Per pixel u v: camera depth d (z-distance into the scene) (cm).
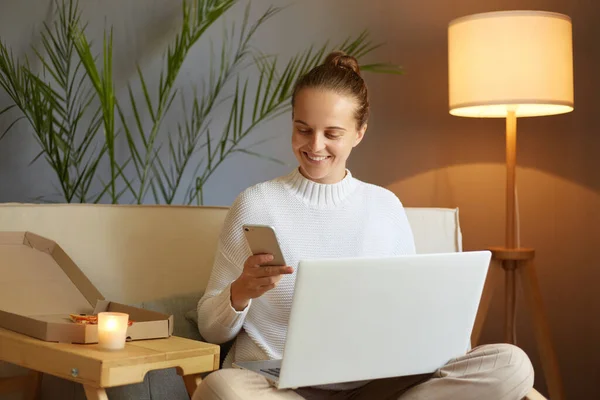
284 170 291
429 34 292
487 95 236
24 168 272
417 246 218
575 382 288
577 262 287
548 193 288
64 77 275
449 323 149
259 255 145
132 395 170
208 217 204
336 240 176
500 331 291
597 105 284
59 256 179
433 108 293
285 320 167
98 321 142
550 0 286
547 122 288
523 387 147
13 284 166
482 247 293
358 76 176
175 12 282
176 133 283
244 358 167
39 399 179
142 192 279
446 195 293
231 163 288
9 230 182
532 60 234
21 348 146
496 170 292
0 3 270
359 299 137
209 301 167
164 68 282
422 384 151
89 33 275
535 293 250
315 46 291
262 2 288
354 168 292
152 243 196
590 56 284
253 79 288
